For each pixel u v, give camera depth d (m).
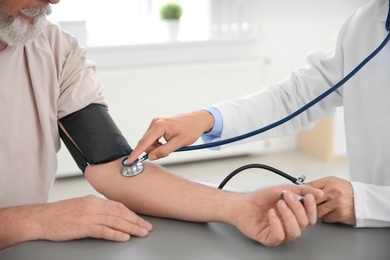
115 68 3.58
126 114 3.64
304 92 1.45
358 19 1.38
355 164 1.39
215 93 3.81
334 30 3.97
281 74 4.00
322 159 3.95
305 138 4.10
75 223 1.04
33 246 1.01
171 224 1.11
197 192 1.15
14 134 1.34
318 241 1.00
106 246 1.00
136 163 1.26
